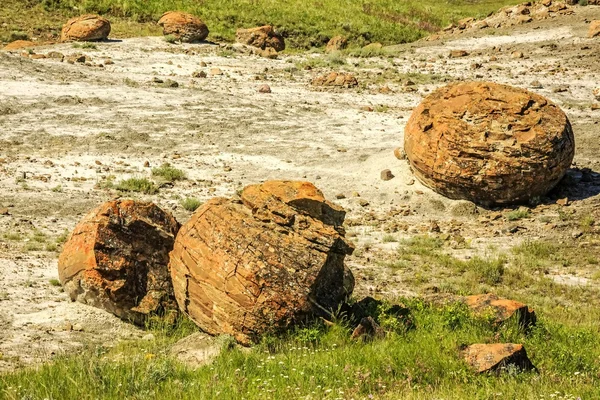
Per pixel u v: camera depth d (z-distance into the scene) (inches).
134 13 3937.0
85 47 2834.6
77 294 989.8
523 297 1148.5
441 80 2559.1
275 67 2736.2
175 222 1032.8
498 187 1512.1
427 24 4589.1
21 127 1893.5
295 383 717.9
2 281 1059.9
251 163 1764.3
